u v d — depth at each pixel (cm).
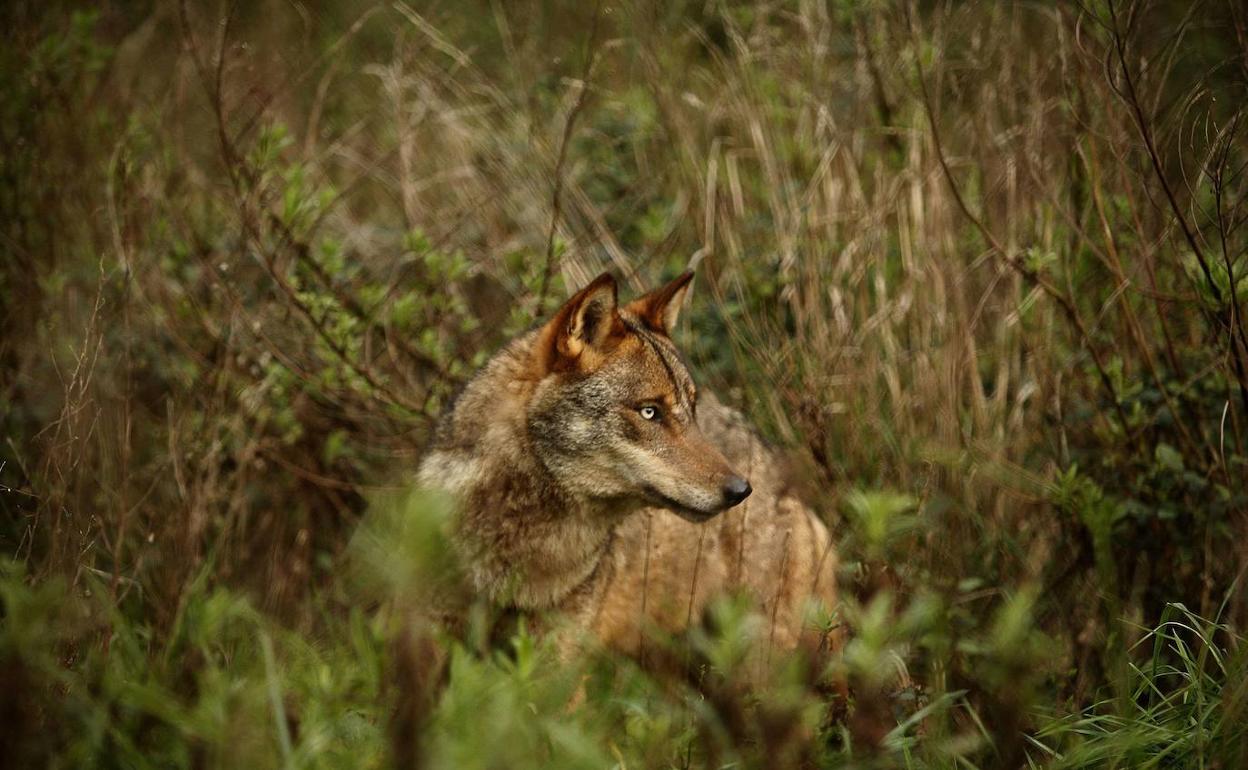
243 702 571
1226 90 1222
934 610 789
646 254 1228
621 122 1359
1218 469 939
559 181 1083
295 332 1103
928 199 1161
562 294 1122
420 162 1358
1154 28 1306
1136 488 961
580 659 826
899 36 1269
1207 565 899
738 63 1362
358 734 606
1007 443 1039
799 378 1085
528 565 823
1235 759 647
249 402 1047
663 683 902
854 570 924
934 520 946
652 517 912
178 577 868
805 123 1275
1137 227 962
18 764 522
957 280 1080
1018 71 1234
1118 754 664
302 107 1489
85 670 669
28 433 1016
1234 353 863
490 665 658
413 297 1053
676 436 830
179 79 1341
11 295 1092
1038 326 1066
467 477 819
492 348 1154
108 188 1081
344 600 962
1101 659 873
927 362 1069
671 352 862
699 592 930
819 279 1145
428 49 1566
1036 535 1000
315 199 1160
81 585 797
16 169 1150
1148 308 1033
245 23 1580
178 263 1130
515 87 1445
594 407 818
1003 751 593
